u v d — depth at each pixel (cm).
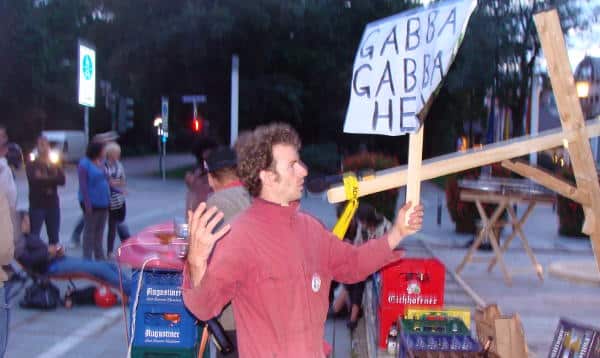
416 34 274
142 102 3666
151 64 2897
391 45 287
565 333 385
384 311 470
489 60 2139
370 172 293
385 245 261
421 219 264
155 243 428
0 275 351
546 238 1270
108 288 703
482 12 2045
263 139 241
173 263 406
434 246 1124
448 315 426
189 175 627
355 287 622
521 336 375
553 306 716
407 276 469
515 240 1230
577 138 275
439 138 3212
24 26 3384
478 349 367
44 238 1148
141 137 4916
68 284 719
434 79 249
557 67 271
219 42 2823
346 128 305
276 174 236
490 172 1157
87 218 897
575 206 1262
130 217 1493
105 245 1085
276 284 225
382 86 289
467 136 2941
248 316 227
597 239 284
